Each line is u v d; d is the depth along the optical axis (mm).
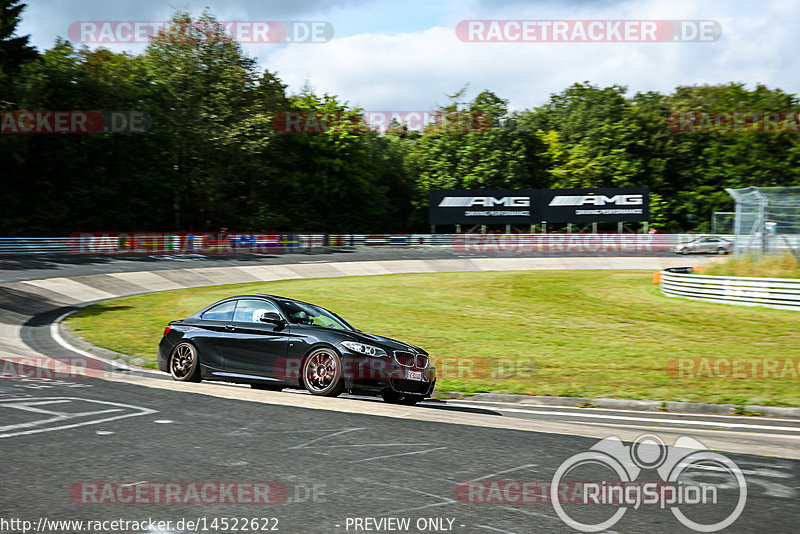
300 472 4930
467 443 5863
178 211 57094
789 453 5793
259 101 59375
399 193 70500
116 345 15172
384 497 4418
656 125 68188
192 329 9773
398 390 8828
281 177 61938
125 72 56938
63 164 49219
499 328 18953
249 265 38344
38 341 15938
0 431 5941
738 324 19828
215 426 6301
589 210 54406
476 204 54406
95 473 4828
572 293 28453
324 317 9758
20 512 4051
